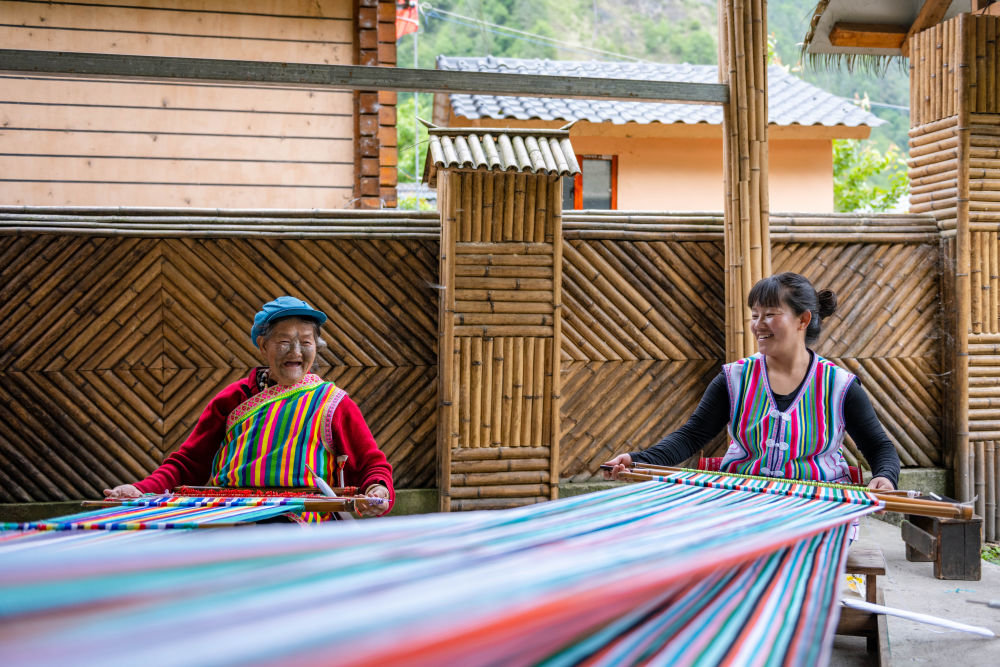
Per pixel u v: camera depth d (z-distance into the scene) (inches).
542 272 199.3
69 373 194.9
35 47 262.8
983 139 217.2
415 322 207.0
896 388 225.6
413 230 204.5
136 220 195.9
